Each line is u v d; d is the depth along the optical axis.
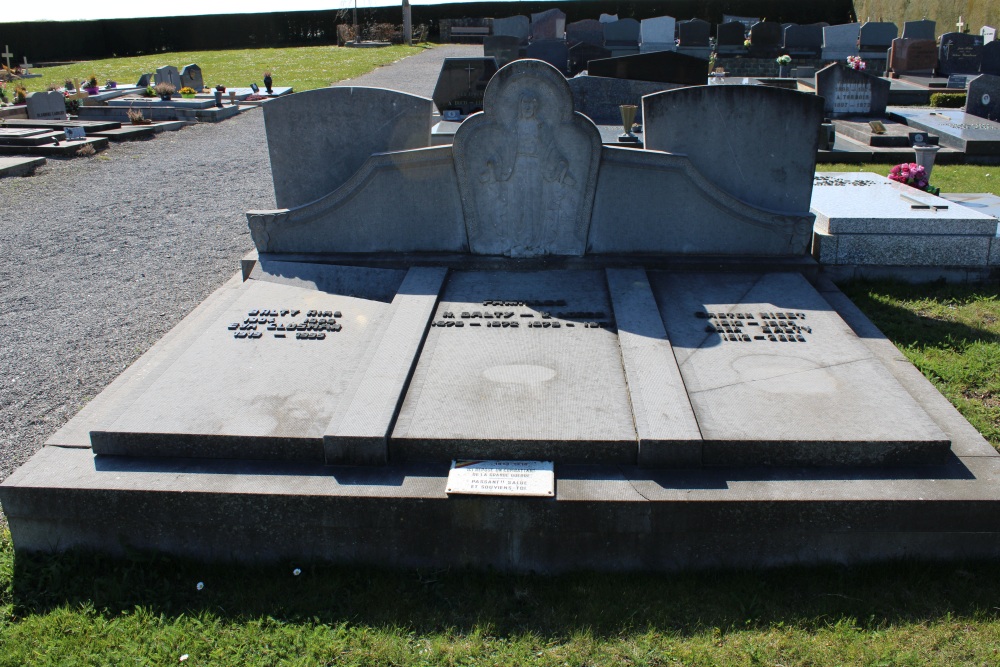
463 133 6.49
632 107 12.50
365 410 4.57
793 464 4.31
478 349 5.37
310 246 7.12
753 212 6.82
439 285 6.36
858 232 7.44
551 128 6.42
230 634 3.78
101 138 16.97
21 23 38.78
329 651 3.66
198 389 4.96
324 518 4.13
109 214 11.66
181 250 9.88
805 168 6.87
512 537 4.12
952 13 29.81
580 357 5.24
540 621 3.82
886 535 4.07
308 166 7.21
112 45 43.66
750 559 4.14
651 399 4.64
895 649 3.61
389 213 6.91
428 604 3.95
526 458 4.34
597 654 3.62
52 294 8.34
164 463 4.43
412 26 44.34
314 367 5.24
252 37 45.12
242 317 6.04
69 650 3.70
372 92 6.88
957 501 3.98
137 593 4.05
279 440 4.41
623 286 6.34
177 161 15.80
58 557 4.27
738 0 39.72
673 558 4.14
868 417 4.50
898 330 6.50
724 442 4.28
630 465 4.33
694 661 3.57
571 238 6.80
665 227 6.84
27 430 5.61
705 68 14.67
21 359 6.75
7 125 18.06
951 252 7.46
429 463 4.36
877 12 35.81
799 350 5.37
